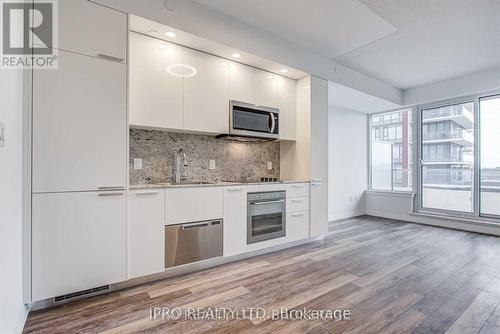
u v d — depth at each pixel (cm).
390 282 220
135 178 260
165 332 150
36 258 168
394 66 384
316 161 346
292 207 321
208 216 248
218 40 249
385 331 152
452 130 449
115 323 159
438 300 189
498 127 401
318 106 347
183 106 253
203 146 310
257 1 235
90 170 188
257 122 306
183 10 228
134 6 205
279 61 298
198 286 212
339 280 224
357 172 547
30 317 165
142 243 210
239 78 294
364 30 285
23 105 165
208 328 154
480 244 338
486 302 186
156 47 238
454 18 260
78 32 184
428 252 304
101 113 192
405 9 245
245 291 203
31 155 167
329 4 238
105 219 193
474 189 421
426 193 479
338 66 372
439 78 431
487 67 385
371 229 424
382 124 554
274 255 294
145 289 206
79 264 183
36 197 168
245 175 347
